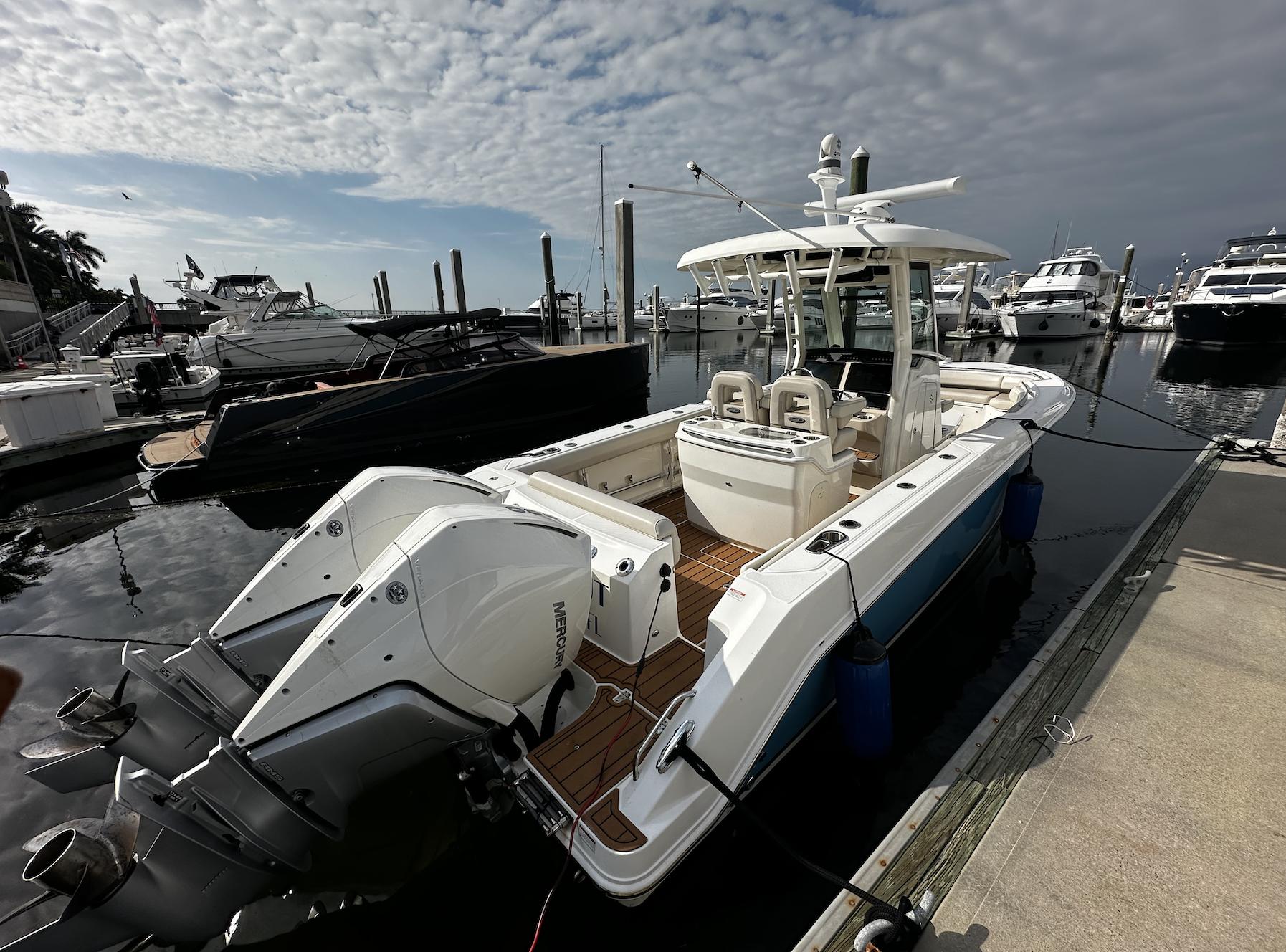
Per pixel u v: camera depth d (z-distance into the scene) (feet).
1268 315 55.26
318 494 24.54
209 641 7.71
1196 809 6.63
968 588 12.57
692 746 6.04
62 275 134.41
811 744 8.07
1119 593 10.98
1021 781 7.16
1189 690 8.45
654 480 13.79
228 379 52.70
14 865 7.66
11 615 14.69
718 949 5.99
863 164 19.53
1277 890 5.74
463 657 5.96
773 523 10.36
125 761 5.90
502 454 29.53
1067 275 78.18
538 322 99.19
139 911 5.23
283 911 6.55
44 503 23.63
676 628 8.64
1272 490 14.94
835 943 5.64
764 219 9.66
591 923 6.29
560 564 6.55
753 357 70.23
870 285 11.93
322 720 5.60
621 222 50.39
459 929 6.31
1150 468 20.94
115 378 46.98
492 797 7.26
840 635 7.50
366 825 7.51
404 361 29.37
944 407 18.94
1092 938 5.45
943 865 6.25
